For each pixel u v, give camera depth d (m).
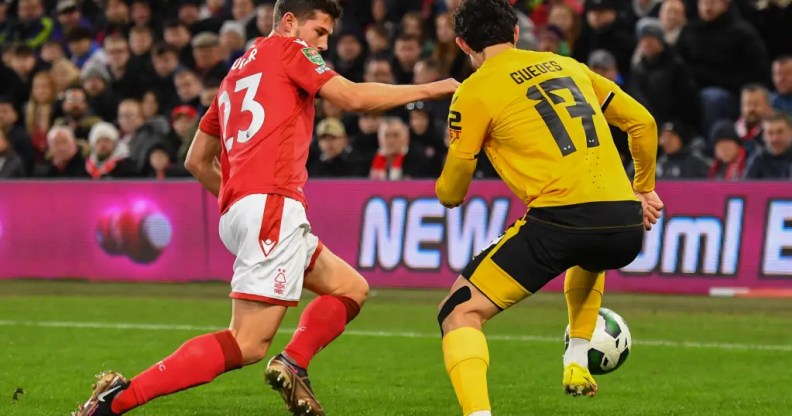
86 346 28.91
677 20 44.78
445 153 41.91
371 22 52.62
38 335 30.80
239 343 16.89
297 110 17.31
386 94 17.06
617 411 21.11
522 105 16.80
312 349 17.86
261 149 17.08
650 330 31.27
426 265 40.16
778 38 45.16
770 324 32.16
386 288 40.53
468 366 16.25
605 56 41.22
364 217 40.88
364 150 43.12
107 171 45.75
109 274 43.91
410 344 29.23
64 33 59.88
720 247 37.88
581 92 17.17
